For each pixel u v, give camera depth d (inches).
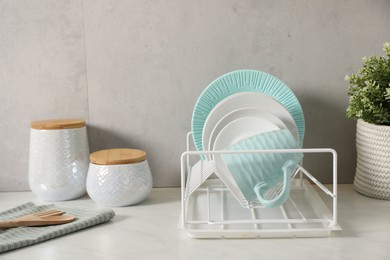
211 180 55.5
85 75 55.6
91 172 49.9
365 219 45.1
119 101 55.9
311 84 55.3
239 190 43.1
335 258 36.9
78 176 52.8
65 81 55.7
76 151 52.7
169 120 56.1
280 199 40.2
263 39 54.6
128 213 48.3
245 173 41.6
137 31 54.7
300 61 54.9
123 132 56.4
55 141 51.7
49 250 39.5
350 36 54.6
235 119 45.3
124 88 55.7
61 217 44.4
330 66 55.0
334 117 55.9
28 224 42.9
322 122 56.0
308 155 56.7
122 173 49.2
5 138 56.5
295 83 55.3
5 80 55.6
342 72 55.1
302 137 50.9
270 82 49.7
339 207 48.5
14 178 57.2
